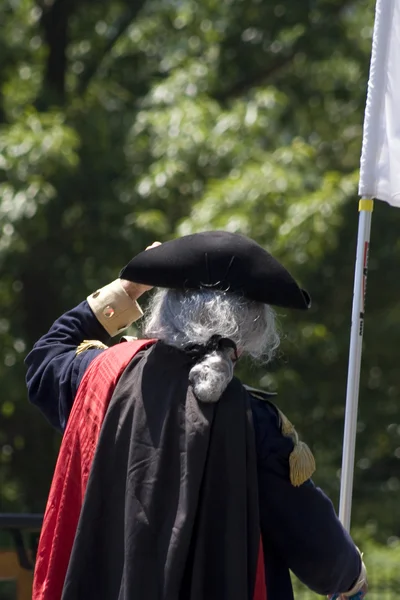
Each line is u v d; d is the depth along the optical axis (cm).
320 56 3441
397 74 998
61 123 3011
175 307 766
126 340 847
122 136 3222
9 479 3469
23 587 1159
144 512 719
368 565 2439
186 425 727
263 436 741
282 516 738
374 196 995
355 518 3381
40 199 2858
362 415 3469
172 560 705
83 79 3662
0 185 2883
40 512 3400
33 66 3497
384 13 1004
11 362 3152
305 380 3341
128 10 3694
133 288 883
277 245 2770
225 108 3397
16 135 2911
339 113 3559
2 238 2864
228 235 776
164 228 2950
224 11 3453
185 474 716
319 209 2792
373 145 998
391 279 3444
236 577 707
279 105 3127
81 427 777
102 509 745
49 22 3594
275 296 752
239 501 717
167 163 2947
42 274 3272
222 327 745
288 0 3428
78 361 825
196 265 757
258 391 781
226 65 3475
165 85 3216
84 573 741
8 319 3253
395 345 3425
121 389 765
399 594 2123
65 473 783
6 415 3278
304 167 3000
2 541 1164
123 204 3136
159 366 759
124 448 746
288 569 769
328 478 3219
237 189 2823
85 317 876
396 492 3500
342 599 791
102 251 3234
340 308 3406
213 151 2972
